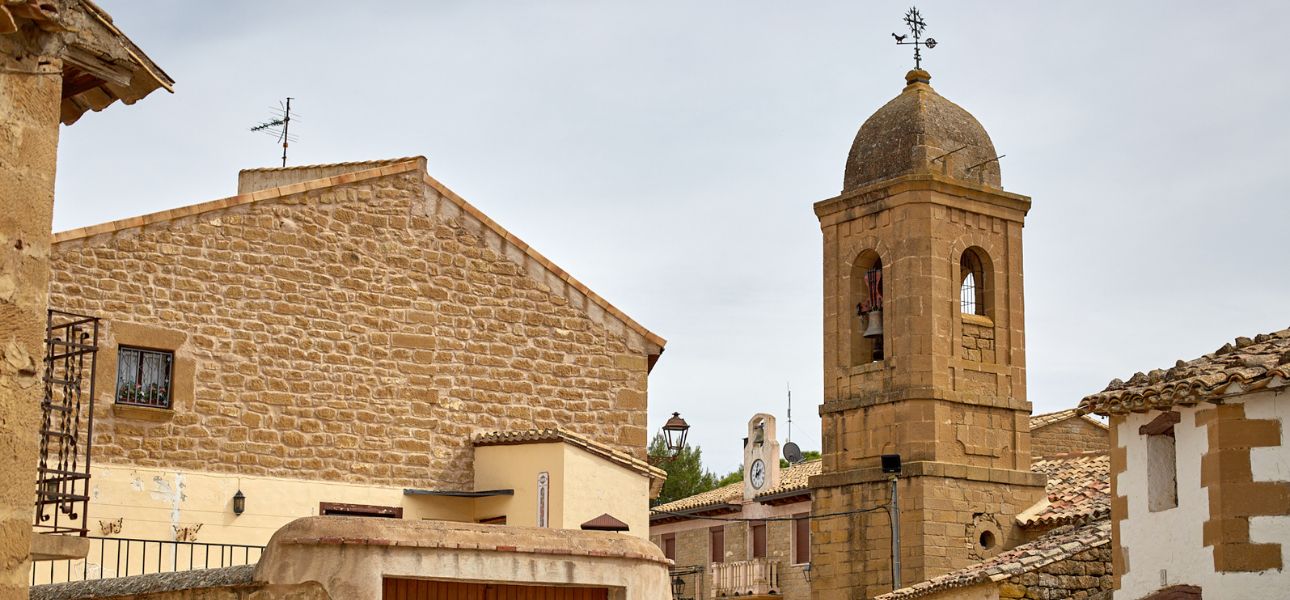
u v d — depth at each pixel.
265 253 21.98
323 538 12.30
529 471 22.23
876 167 39.59
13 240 10.02
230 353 21.53
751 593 48.03
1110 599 25.62
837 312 39.72
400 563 12.45
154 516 20.59
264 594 12.27
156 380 21.05
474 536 12.88
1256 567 17.36
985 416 38.06
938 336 37.84
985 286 39.25
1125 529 19.86
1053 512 36.34
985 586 25.39
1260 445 17.50
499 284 23.44
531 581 13.03
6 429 9.83
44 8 10.17
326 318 22.22
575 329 23.78
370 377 22.36
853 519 38.09
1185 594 18.22
